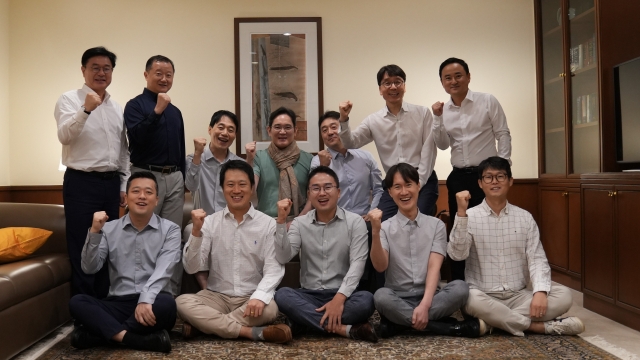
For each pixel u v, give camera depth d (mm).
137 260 2584
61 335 2652
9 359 2238
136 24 4328
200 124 4371
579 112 3701
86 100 2584
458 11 4441
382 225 2754
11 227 2846
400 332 2600
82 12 4297
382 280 2811
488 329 2541
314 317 2506
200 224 2527
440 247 2680
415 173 2697
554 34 4082
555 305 2516
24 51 4277
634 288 2625
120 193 3021
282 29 4371
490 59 4453
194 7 4359
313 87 4391
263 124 4379
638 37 3324
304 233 2742
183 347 2393
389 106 3314
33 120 4281
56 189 4270
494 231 2699
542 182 4227
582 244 3119
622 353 2232
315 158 3529
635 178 2619
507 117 4465
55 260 2713
